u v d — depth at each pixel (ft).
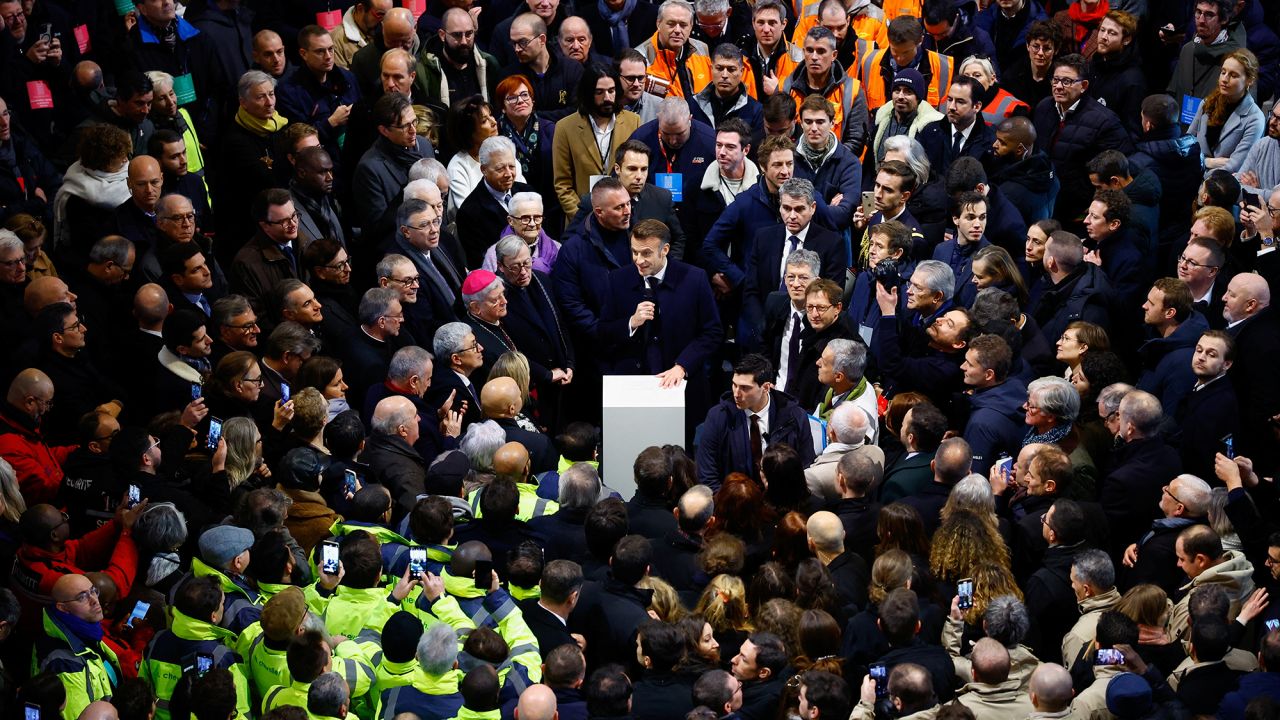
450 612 24.64
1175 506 27.58
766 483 28.09
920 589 25.41
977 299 32.89
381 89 41.93
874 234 35.06
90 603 25.14
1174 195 40.04
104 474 28.84
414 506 26.91
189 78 41.11
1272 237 36.32
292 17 45.83
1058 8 50.08
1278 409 31.55
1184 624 26.03
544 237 37.70
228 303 32.60
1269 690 23.06
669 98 39.22
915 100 41.16
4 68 40.29
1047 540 27.27
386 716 22.76
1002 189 39.37
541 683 23.07
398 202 36.83
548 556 26.96
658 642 23.12
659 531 27.55
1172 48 47.55
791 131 40.27
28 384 30.27
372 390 32.19
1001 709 22.76
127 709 22.53
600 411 36.73
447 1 44.09
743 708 22.77
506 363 32.78
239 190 39.58
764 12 44.09
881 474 29.09
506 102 40.37
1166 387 32.48
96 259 33.76
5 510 28.22
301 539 27.22
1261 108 44.39
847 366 31.50
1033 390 29.76
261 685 23.65
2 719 23.53
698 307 35.86
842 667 23.77
